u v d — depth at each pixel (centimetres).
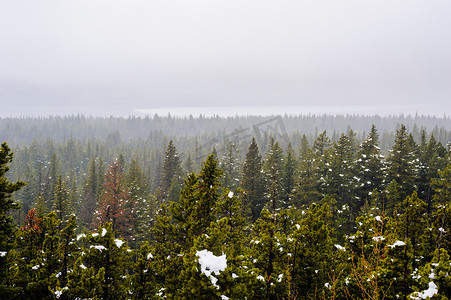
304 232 1442
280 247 1330
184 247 1730
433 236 1540
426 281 951
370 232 1471
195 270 963
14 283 1079
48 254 1173
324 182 3622
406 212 1491
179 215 1884
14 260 1198
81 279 1067
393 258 1084
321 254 1412
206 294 937
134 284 1316
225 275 944
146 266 1342
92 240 1254
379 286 1052
